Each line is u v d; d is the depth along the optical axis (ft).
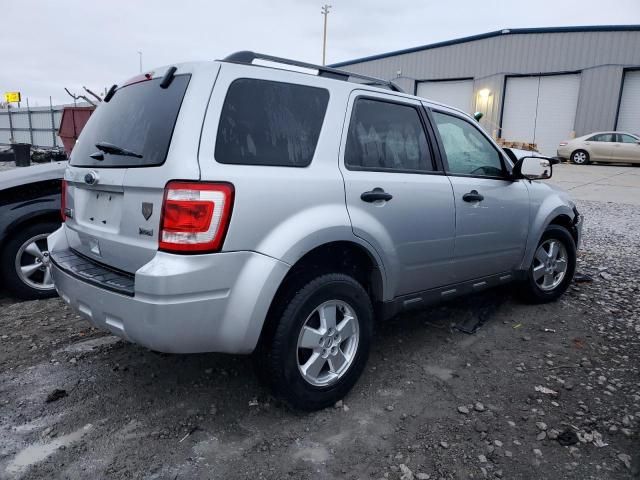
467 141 12.17
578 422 8.76
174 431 8.39
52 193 14.55
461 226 11.25
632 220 28.25
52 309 13.97
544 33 79.30
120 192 8.28
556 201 14.21
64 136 32.94
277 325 8.23
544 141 82.12
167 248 7.27
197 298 7.34
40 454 7.77
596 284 16.65
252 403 9.25
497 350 11.67
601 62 75.36
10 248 14.17
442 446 8.07
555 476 7.42
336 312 9.28
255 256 7.77
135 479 7.24
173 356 11.10
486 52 84.89
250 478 7.30
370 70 100.37
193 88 7.70
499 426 8.64
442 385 10.04
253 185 7.72
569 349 11.71
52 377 10.17
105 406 9.14
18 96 100.78
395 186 9.81
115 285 7.78
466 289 12.03
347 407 9.20
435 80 91.86
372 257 9.44
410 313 13.92
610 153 63.82
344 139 9.28
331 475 7.38
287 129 8.53
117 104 9.30
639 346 11.87
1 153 49.14
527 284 14.10
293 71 8.92
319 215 8.43
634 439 8.28
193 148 7.40
